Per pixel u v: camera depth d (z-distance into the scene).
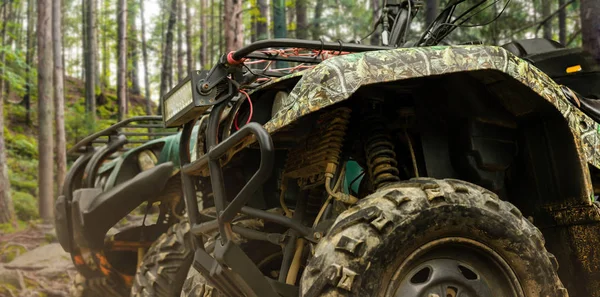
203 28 26.27
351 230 2.35
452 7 3.69
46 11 14.97
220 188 2.72
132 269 5.68
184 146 3.21
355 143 3.22
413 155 3.01
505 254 2.51
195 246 3.09
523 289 2.51
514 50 3.47
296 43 2.72
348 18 20.03
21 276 8.64
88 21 24.25
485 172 2.93
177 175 5.11
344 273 2.28
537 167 2.93
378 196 2.45
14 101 26.23
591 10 6.63
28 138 22.02
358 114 3.06
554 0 15.78
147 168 5.29
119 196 4.99
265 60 3.06
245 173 3.62
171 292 4.30
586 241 2.92
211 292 3.42
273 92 2.96
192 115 2.93
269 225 3.67
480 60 2.53
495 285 2.54
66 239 5.65
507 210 2.53
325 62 2.47
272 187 3.88
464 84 2.85
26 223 13.69
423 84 2.94
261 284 2.62
